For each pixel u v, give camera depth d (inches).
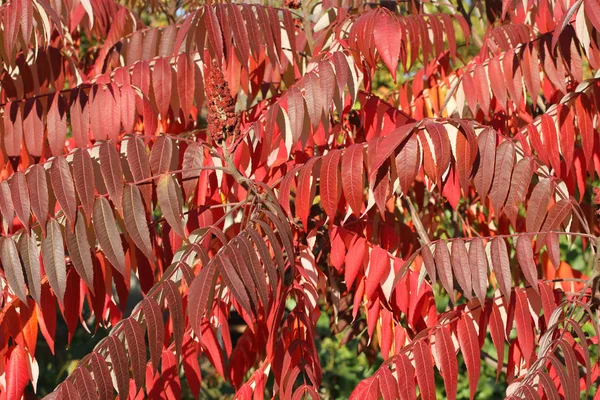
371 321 78.0
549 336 63.3
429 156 66.9
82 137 83.7
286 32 95.6
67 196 63.6
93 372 55.3
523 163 69.7
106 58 115.8
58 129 83.5
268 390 161.9
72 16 122.9
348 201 67.9
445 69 111.8
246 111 93.2
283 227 67.1
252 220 65.1
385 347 77.2
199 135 91.2
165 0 168.4
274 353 72.7
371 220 89.3
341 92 75.7
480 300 65.8
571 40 82.0
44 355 247.4
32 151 85.7
